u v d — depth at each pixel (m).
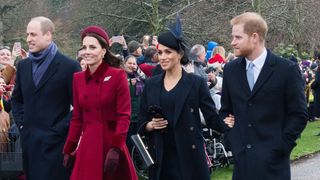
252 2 21.67
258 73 4.43
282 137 4.38
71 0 24.47
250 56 4.46
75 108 5.01
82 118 5.00
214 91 8.46
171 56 4.95
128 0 22.66
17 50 8.32
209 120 5.01
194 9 22.94
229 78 4.56
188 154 4.94
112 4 23.02
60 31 23.91
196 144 4.98
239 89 4.46
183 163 4.91
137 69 8.18
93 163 4.79
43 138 5.23
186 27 22.48
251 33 4.38
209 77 8.46
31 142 5.28
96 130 4.84
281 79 4.38
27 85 5.33
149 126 4.97
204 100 5.02
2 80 6.72
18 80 5.44
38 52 5.35
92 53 4.82
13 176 6.02
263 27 4.42
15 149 6.01
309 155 10.32
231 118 4.58
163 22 22.34
